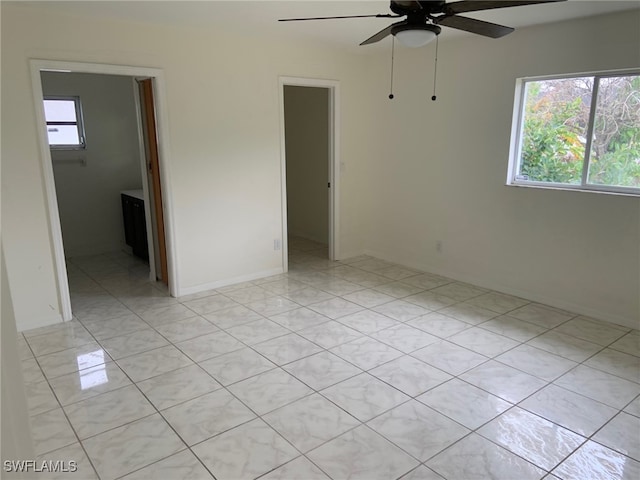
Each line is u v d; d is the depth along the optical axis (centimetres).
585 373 295
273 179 482
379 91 527
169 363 311
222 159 442
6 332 52
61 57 346
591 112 372
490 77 421
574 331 358
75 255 583
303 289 458
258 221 480
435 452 224
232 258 469
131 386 283
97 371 301
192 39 404
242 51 434
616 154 365
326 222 647
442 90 463
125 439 235
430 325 370
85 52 356
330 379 290
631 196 351
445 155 473
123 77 578
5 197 341
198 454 223
